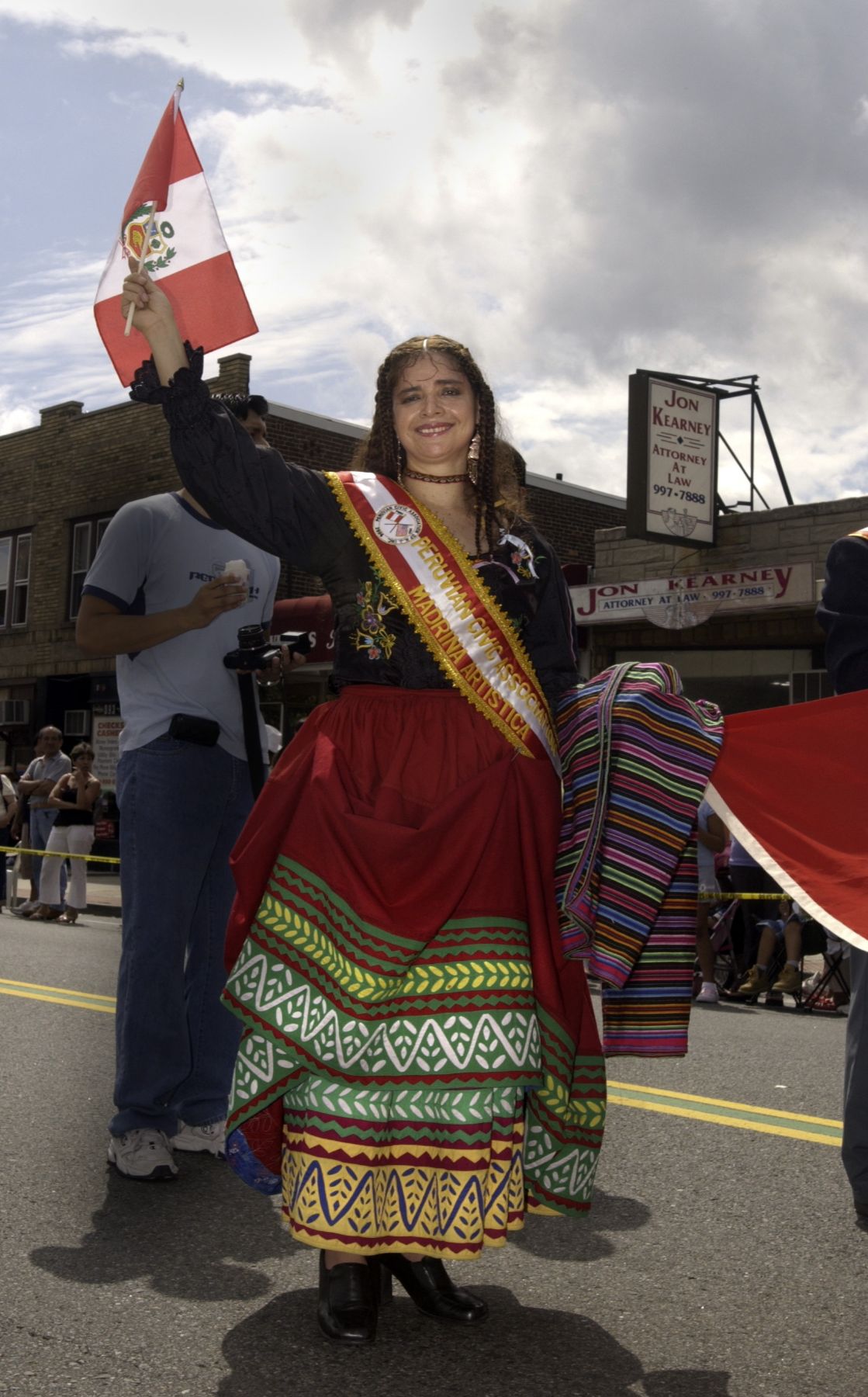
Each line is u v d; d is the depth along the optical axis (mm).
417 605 2867
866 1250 3387
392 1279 3193
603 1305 3012
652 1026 2881
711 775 2941
